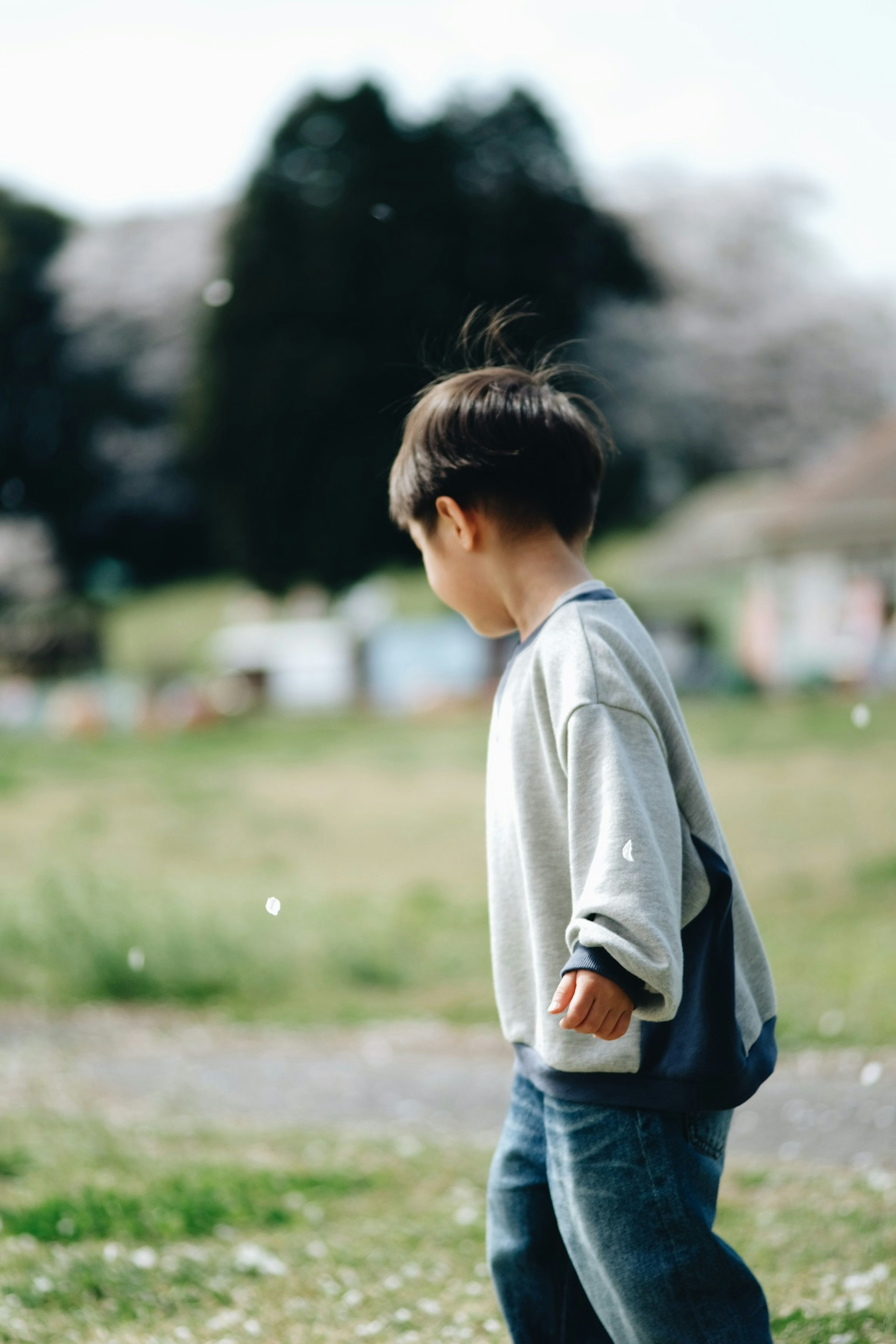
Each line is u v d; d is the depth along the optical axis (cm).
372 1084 501
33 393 4153
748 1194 329
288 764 1791
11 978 688
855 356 4041
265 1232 308
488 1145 400
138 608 3850
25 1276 272
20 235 4234
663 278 3959
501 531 176
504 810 171
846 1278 258
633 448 3722
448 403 181
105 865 1131
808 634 2345
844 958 677
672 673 2359
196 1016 641
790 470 3925
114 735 2270
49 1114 425
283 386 3170
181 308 4088
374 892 988
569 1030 156
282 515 3266
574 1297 177
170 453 4088
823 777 1398
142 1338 242
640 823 150
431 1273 275
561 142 3500
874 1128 393
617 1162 155
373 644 2597
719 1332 154
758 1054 162
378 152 3222
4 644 3344
